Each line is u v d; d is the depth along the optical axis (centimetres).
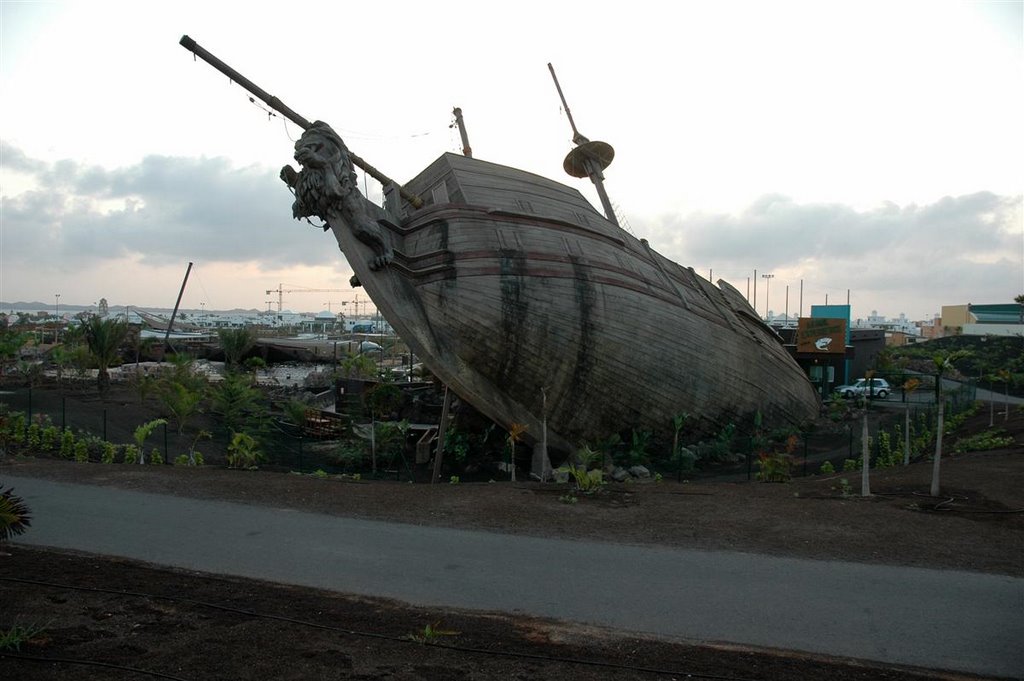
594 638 736
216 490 1487
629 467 2308
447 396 2192
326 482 1625
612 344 2309
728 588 912
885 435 2725
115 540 1084
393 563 999
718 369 2720
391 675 623
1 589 819
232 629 721
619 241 2627
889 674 664
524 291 2150
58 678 593
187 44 1884
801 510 1362
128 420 2981
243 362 5609
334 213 1962
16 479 1564
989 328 11112
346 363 5184
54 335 7631
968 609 845
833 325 4762
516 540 1138
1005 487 1526
